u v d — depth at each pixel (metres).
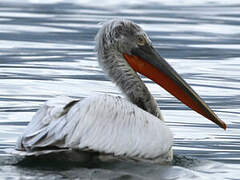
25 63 21.70
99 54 14.39
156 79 14.47
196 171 12.89
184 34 27.19
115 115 12.40
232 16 31.22
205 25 29.09
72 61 22.14
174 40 26.02
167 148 12.91
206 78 20.44
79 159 12.06
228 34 27.47
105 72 14.38
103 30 14.32
